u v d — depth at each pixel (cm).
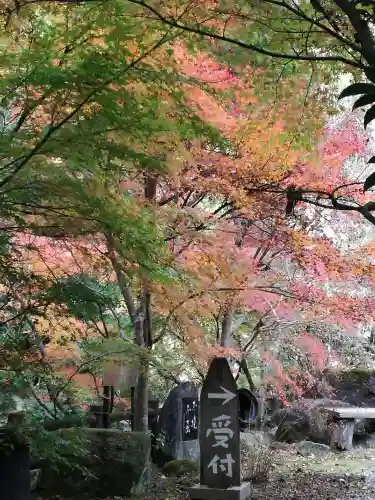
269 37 341
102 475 630
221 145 426
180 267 539
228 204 593
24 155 307
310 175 536
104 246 559
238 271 570
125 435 662
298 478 721
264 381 881
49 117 348
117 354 540
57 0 278
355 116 610
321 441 927
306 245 601
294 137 450
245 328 896
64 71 289
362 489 666
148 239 386
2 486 414
